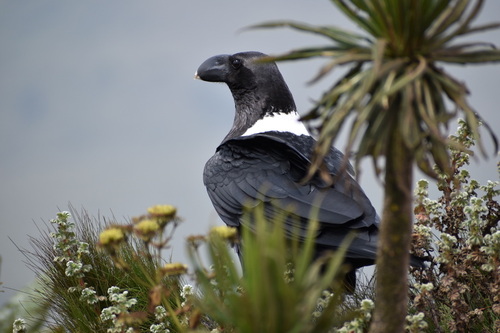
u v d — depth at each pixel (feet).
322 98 13.83
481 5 13.17
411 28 13.32
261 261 12.20
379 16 13.42
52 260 32.89
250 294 12.41
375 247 29.63
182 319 25.52
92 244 32.60
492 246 24.72
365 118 12.97
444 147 13.71
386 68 12.96
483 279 26.96
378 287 14.26
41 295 32.09
